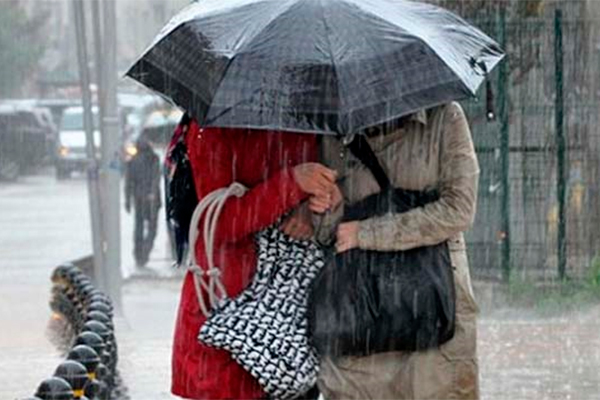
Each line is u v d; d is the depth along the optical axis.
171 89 18.00
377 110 17.31
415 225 17.86
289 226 18.19
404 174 18.25
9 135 123.88
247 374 18.06
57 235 78.19
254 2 18.28
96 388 25.09
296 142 18.31
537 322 40.31
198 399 18.20
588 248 43.59
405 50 17.56
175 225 19.09
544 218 43.72
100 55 55.19
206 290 18.22
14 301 51.69
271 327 17.84
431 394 18.11
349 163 18.34
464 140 18.16
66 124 121.06
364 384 18.12
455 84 17.50
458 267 18.23
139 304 53.81
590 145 43.81
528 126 43.78
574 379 32.00
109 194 53.16
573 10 43.34
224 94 17.44
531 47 43.47
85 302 40.62
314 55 17.48
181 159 18.95
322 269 18.03
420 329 17.88
